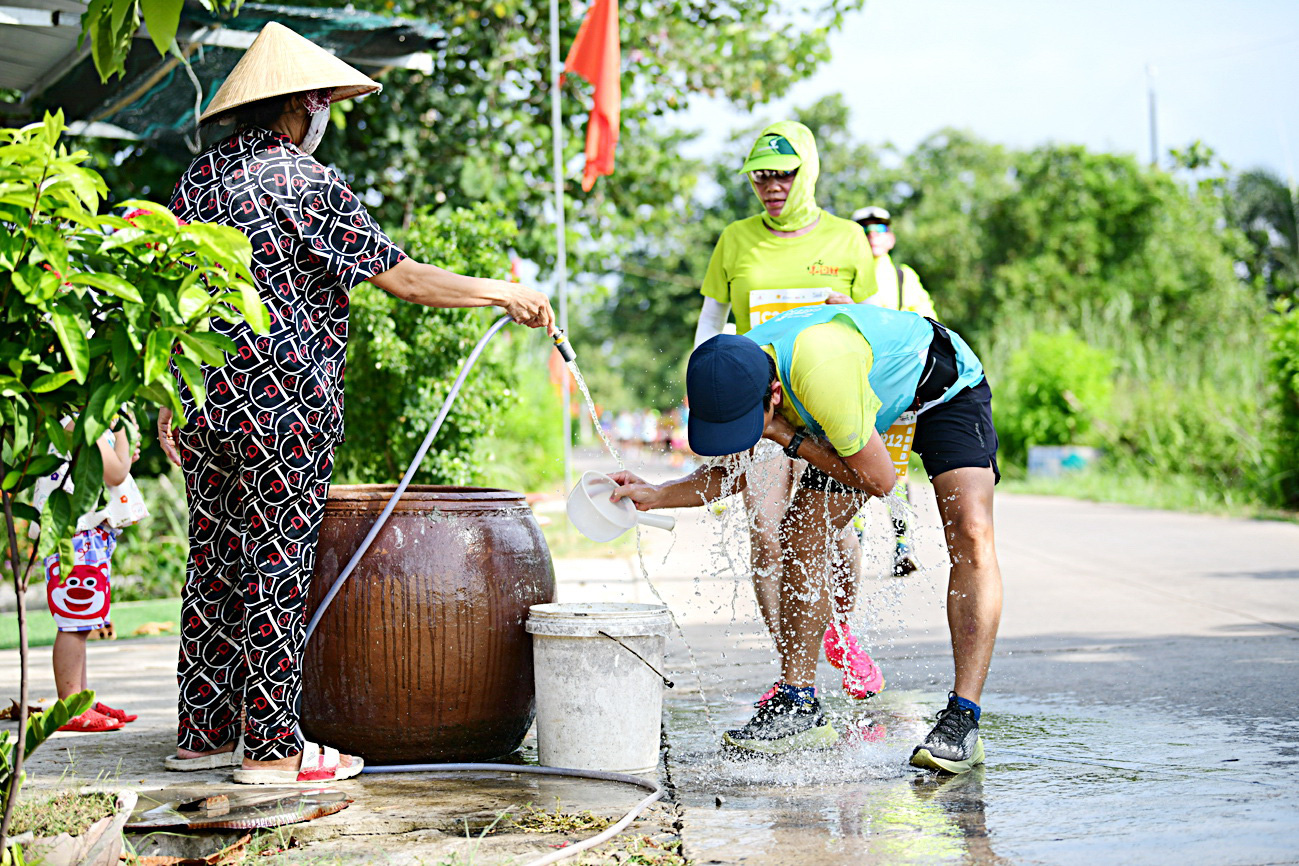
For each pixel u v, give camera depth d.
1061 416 20.91
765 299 4.61
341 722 3.69
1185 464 16.66
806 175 4.57
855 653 4.57
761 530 4.09
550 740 3.74
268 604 3.41
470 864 2.67
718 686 5.00
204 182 3.41
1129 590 7.54
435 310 8.34
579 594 7.63
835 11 13.80
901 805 3.20
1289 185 27.67
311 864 2.72
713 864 2.71
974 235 32.94
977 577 3.65
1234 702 4.38
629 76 13.09
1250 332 20.56
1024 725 4.11
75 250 2.35
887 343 3.59
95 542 4.41
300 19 6.34
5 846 2.34
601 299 13.86
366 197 11.72
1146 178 31.59
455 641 3.66
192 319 2.39
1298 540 10.59
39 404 2.35
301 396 3.39
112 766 3.76
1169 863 2.64
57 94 7.13
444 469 8.39
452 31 11.93
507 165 12.32
